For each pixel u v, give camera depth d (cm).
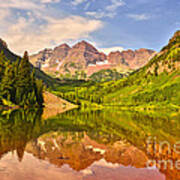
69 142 2308
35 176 1165
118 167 1425
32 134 2756
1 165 1338
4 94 10775
